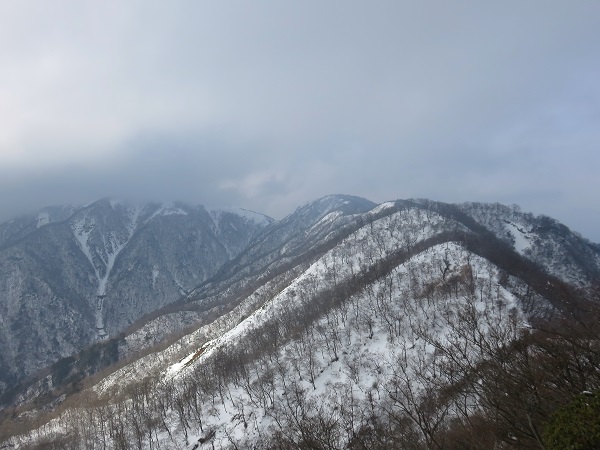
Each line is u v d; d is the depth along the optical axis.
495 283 117.00
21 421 178.12
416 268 148.75
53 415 162.50
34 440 126.44
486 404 17.23
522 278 139.12
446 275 134.88
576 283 146.50
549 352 17.02
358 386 91.88
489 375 17.06
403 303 126.50
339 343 117.50
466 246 168.00
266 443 74.69
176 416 111.62
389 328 113.56
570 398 14.61
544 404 15.01
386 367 94.88
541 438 13.37
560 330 18.98
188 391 116.69
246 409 100.75
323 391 98.31
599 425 11.14
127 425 110.94
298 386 103.94
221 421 101.38
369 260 198.50
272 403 96.50
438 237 197.62
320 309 148.12
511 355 17.41
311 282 192.75
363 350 110.38
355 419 59.00
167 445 100.19
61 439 120.88
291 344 128.75
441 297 120.38
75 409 151.62
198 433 100.50
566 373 16.08
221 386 118.62
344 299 145.75
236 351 143.62
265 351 131.12
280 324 153.50
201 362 152.50
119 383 182.50
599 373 15.48
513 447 15.01
